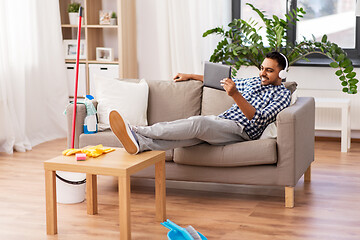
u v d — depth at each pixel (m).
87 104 3.47
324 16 5.09
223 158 3.10
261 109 3.27
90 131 3.44
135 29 5.29
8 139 4.51
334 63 4.32
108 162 2.56
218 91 3.56
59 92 5.16
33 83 4.95
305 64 4.85
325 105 4.45
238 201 3.19
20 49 4.62
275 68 3.28
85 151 2.72
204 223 2.81
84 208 3.08
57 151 4.61
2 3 4.39
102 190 3.44
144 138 2.97
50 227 2.67
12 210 3.05
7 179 3.71
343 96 4.75
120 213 2.48
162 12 5.14
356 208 3.03
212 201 3.20
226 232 2.67
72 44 5.18
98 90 3.66
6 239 2.62
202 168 3.20
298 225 2.76
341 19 5.06
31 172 3.89
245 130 3.26
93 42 5.21
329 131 4.96
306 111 3.30
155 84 3.75
